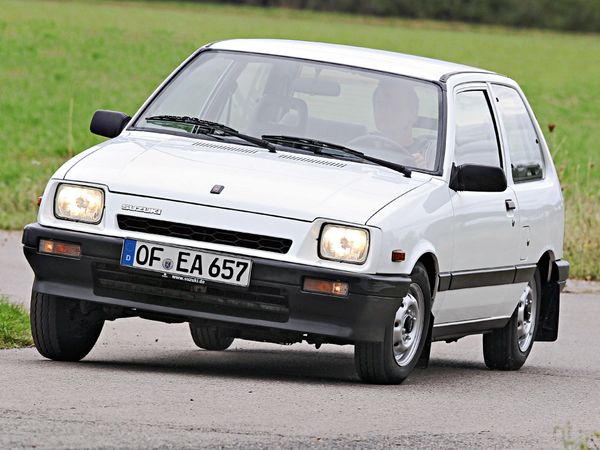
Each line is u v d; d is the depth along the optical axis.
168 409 17.02
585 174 75.38
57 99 107.81
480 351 29.56
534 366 26.80
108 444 14.54
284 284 19.45
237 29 194.38
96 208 20.36
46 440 14.54
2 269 35.91
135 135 22.83
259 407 17.72
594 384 23.81
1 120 93.88
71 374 19.61
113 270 20.09
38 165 70.19
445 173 22.31
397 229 20.05
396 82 23.19
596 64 187.00
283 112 22.84
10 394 17.45
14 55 137.50
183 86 23.86
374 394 19.80
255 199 19.88
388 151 22.25
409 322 21.02
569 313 35.50
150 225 20.02
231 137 22.42
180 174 20.55
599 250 44.94
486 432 17.44
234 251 19.59
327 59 23.61
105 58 142.00
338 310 19.52
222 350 26.34
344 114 22.70
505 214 24.23
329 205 19.89
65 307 21.11
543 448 16.61
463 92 24.14
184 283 19.73
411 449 15.79
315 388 19.92
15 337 24.08
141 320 29.92
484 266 23.50
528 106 27.66
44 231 20.42
